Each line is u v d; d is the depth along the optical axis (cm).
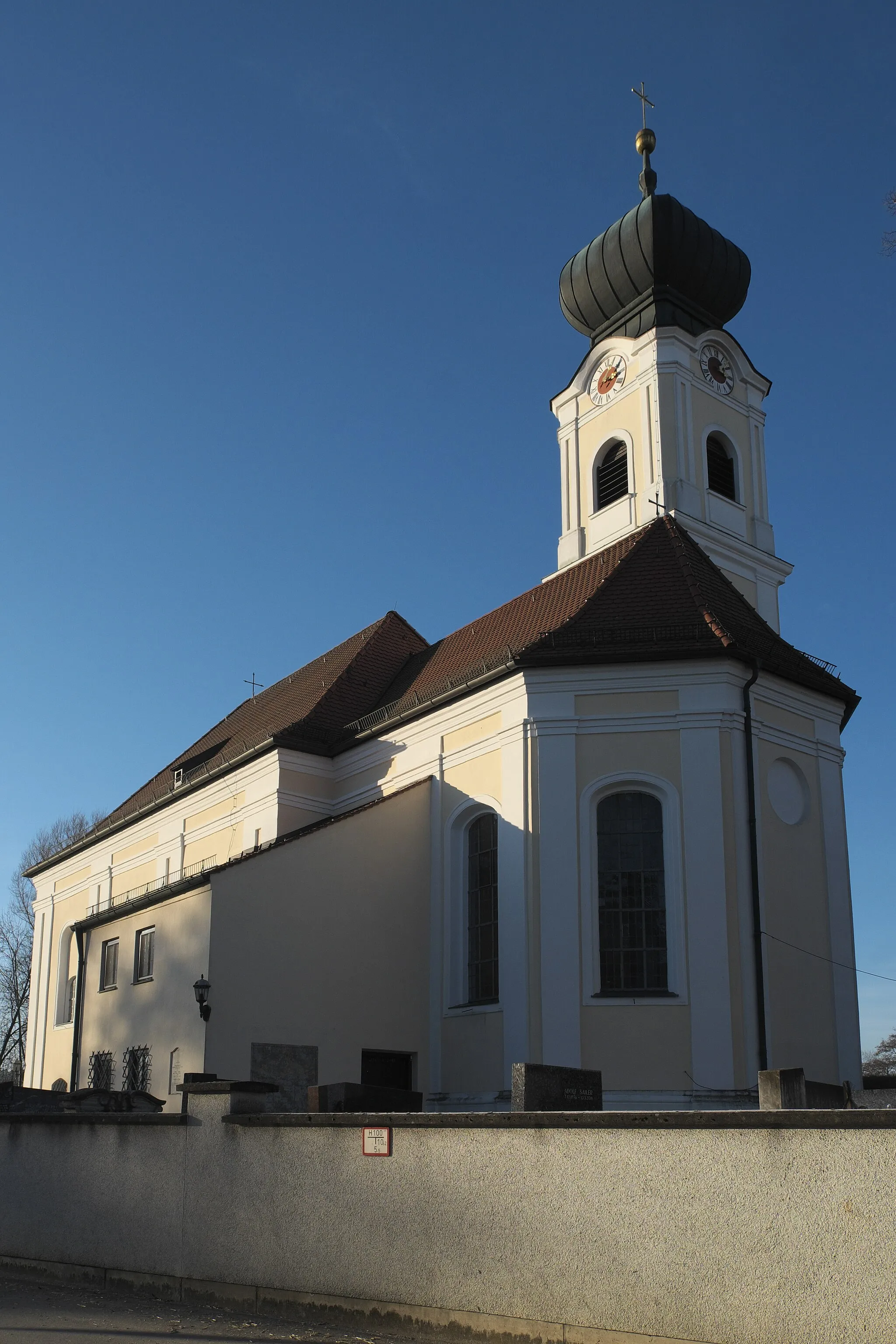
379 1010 2580
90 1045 2856
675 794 2406
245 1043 2394
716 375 3547
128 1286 1538
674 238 3478
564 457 3622
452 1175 1216
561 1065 2219
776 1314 976
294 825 3141
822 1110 998
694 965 2300
